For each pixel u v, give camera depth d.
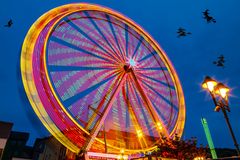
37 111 20.19
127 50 33.22
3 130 31.19
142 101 30.12
